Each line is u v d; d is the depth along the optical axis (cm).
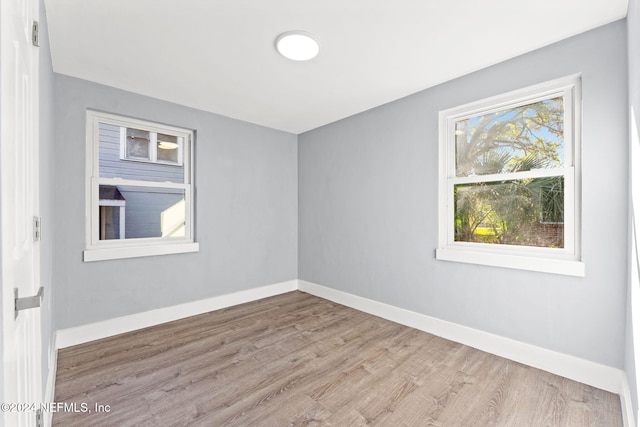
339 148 344
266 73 231
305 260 390
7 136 65
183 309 296
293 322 284
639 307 129
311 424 150
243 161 345
